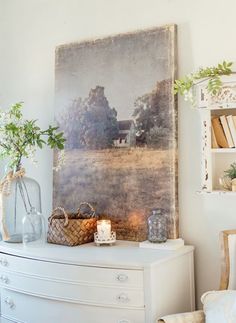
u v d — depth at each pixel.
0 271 2.78
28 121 3.11
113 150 2.91
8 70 3.56
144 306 2.22
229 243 2.35
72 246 2.69
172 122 2.69
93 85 3.02
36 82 3.40
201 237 2.65
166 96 2.71
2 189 2.93
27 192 2.98
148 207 2.76
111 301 2.29
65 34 3.25
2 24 3.60
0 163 3.60
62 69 3.17
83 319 2.39
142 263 2.22
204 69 2.54
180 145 2.73
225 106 2.42
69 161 3.11
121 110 2.89
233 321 1.97
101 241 2.69
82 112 3.06
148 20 2.87
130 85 2.86
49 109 3.32
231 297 2.08
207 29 2.66
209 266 2.63
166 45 2.73
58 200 3.15
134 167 2.82
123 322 2.27
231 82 2.41
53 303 2.50
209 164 2.49
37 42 3.40
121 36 2.91
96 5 3.10
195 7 2.70
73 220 2.74
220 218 2.60
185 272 2.54
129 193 2.84
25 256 2.61
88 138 3.03
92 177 3.00
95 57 3.02
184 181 2.71
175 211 2.68
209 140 2.48
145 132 2.79
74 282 2.40
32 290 2.58
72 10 3.22
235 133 2.42
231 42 2.59
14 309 2.71
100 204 2.96
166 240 2.64
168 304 2.34
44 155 3.33
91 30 3.12
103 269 2.32
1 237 3.21
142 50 2.82
